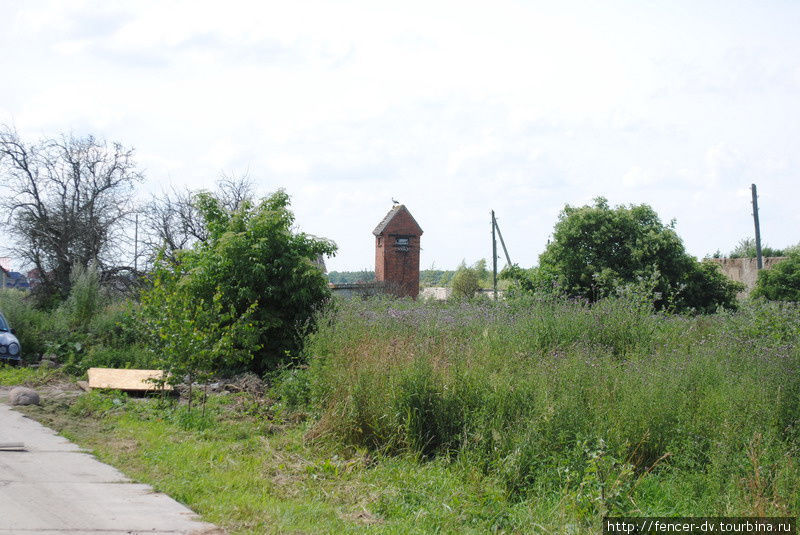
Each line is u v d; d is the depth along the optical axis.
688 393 9.05
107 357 16.75
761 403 8.23
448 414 8.96
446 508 6.77
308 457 8.66
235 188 32.38
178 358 11.37
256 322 13.20
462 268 57.94
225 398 12.35
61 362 17.94
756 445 7.16
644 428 8.16
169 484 7.23
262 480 7.61
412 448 8.73
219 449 8.84
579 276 28.80
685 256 28.55
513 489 7.30
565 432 7.79
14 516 6.01
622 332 14.00
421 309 17.72
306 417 10.73
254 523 6.19
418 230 48.53
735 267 46.19
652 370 9.77
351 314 13.84
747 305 16.77
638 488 7.19
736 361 10.98
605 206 30.17
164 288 12.62
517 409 8.56
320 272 16.25
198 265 16.05
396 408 9.03
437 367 9.63
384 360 10.06
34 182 30.39
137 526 5.94
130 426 10.03
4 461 7.83
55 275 29.88
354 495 7.26
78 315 21.20
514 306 17.84
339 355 10.95
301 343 15.34
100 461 8.10
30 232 29.48
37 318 20.23
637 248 28.39
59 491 6.82
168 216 31.70
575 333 13.84
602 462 7.02
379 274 49.09
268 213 16.38
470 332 14.41
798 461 7.29
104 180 31.38
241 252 15.83
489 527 6.50
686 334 14.64
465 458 7.93
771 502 6.36
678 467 7.76
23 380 14.45
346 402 9.47
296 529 6.15
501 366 10.61
